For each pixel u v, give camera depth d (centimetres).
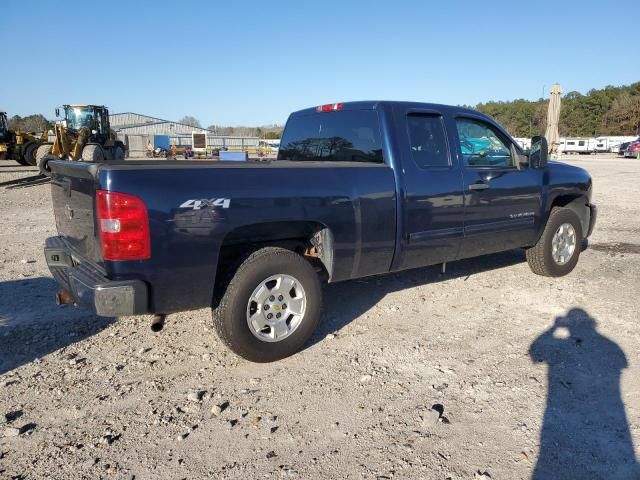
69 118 2528
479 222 528
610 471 281
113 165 345
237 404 346
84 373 387
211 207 356
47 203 1339
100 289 327
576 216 640
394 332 468
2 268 669
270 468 282
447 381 378
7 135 2688
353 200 426
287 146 598
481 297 565
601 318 500
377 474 277
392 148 462
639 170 2794
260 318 392
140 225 332
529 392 362
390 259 464
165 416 331
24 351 422
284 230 419
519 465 285
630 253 781
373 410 339
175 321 491
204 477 275
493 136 558
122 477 274
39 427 318
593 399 353
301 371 394
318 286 416
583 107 9288
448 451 297
